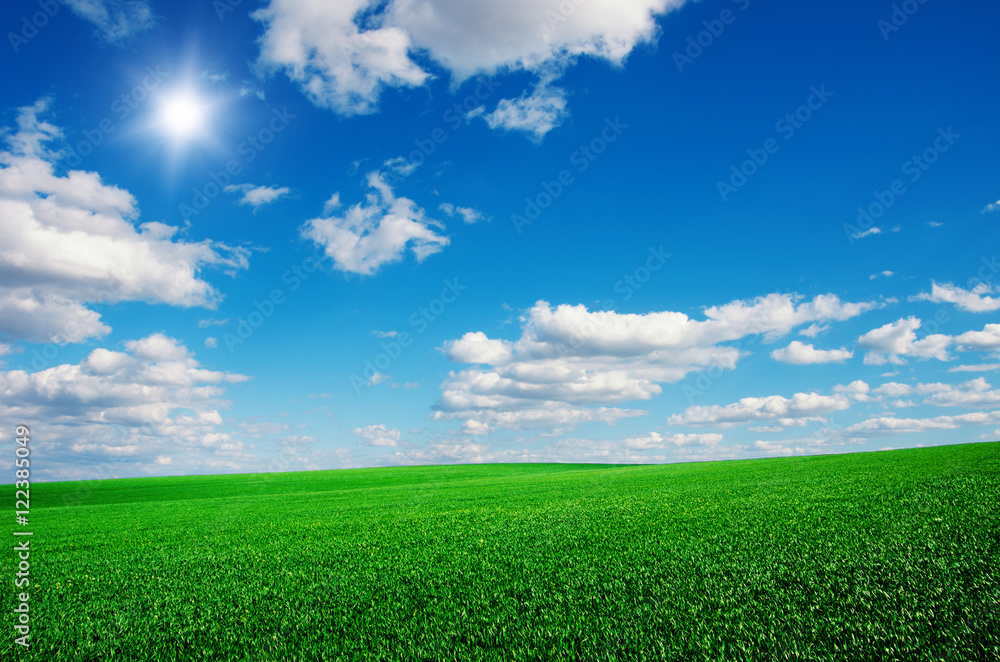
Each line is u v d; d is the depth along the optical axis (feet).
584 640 24.86
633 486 107.86
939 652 21.15
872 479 83.41
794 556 36.96
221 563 48.80
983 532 38.68
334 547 53.52
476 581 36.63
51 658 27.68
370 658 24.75
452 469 278.67
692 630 25.18
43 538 72.43
